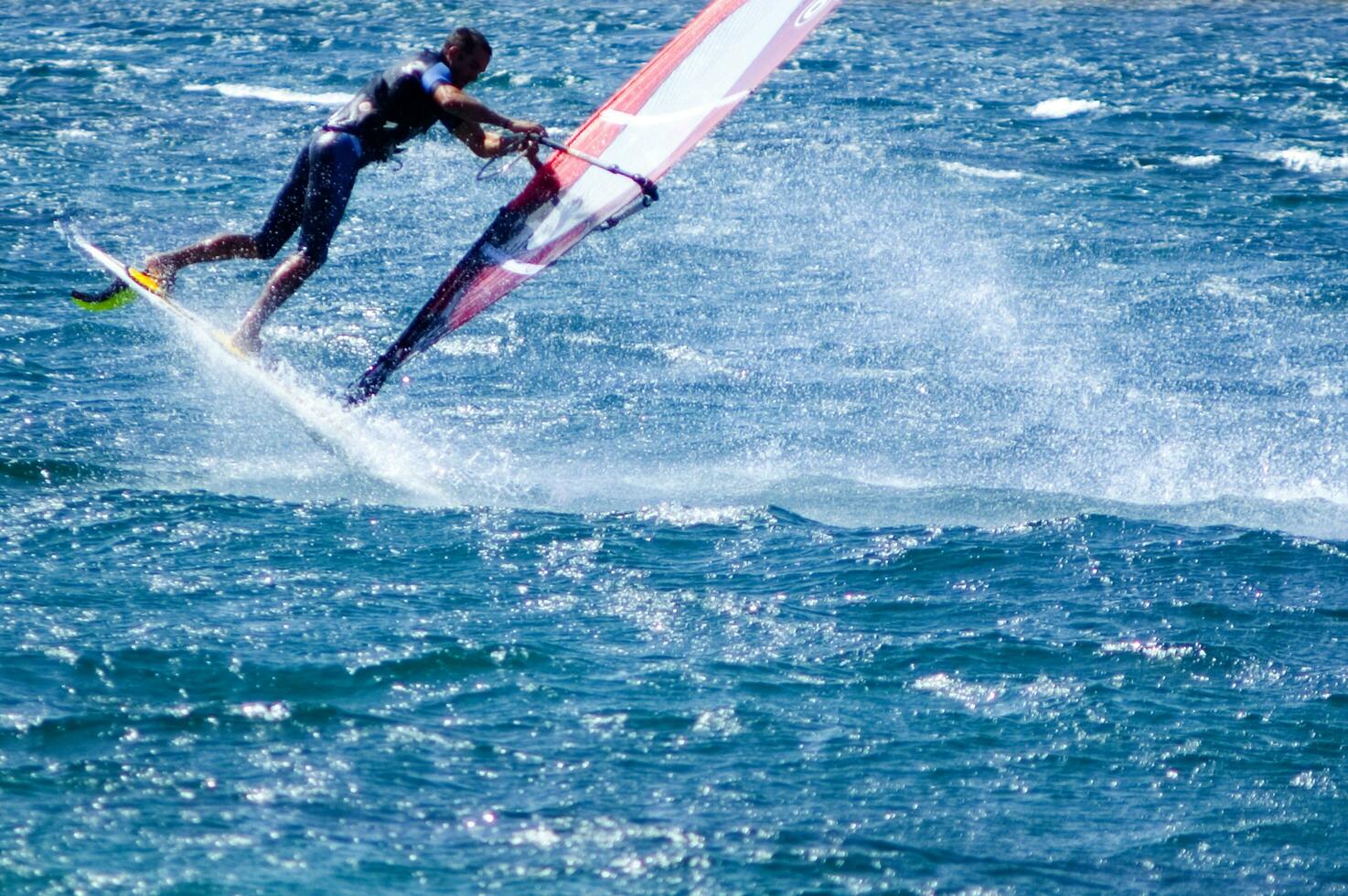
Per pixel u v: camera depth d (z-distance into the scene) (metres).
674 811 24.38
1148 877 23.11
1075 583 34.72
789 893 22.33
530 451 45.75
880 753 26.52
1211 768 26.36
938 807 24.86
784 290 66.94
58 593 31.77
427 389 51.84
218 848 22.64
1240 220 80.75
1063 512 40.81
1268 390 54.00
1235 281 69.00
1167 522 39.56
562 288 65.75
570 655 30.02
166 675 28.09
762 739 26.91
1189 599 33.81
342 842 23.02
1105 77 127.50
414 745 26.14
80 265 66.44
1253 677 29.94
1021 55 139.88
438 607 32.16
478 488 41.66
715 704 28.09
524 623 31.48
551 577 34.28
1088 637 31.56
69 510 37.44
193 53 138.38
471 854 22.94
